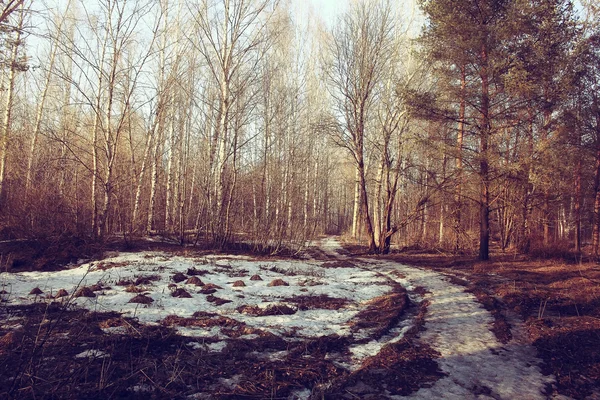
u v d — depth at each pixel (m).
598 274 13.00
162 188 26.33
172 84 19.59
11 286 8.79
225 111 17.30
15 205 14.14
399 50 22.78
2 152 17.97
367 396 4.81
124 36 15.86
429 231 24.11
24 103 23.62
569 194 20.05
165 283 9.84
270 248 18.31
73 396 4.19
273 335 6.64
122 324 6.55
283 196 20.08
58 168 16.50
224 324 7.09
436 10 15.96
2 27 11.62
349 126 21.31
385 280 12.33
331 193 48.50
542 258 17.41
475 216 24.36
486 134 15.56
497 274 13.66
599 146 19.61
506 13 14.91
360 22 20.78
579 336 7.20
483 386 5.23
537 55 14.63
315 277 12.50
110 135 15.87
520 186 17.53
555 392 5.14
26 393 4.13
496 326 7.68
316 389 4.90
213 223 17.67
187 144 25.62
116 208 19.30
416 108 16.41
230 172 19.95
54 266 11.66
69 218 14.54
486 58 15.46
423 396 4.88
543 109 15.50
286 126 24.30
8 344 5.31
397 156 21.88
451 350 6.44
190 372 5.07
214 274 11.59
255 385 4.88
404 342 6.62
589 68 18.77
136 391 4.52
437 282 12.08
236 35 17.12
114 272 10.66
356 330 7.29
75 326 6.27
